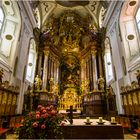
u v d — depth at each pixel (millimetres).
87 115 11555
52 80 13773
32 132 2711
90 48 15180
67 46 17156
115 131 3949
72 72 16656
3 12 9320
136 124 6426
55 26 16922
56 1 15055
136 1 8992
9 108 7551
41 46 14891
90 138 3881
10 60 8586
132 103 7637
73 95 14922
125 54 9008
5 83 7152
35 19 12930
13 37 9258
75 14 17062
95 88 13117
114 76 10711
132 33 9492
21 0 9516
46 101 12375
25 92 10797
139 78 6945
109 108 11438
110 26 11875
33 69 13461
